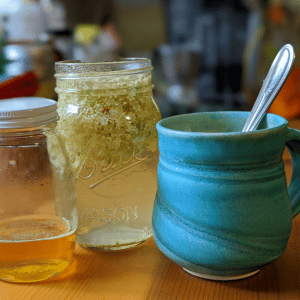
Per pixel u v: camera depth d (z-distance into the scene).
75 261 0.44
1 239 0.40
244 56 1.60
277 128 0.36
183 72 1.78
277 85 0.38
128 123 0.45
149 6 2.02
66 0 1.89
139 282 0.40
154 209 0.41
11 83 0.57
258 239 0.36
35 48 0.70
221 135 0.35
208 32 1.81
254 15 1.58
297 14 1.45
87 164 0.45
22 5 0.77
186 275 0.41
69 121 0.45
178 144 0.37
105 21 2.04
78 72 0.44
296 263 0.42
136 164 0.46
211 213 0.36
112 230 0.46
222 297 0.38
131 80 0.45
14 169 0.41
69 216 0.43
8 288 0.40
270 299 0.37
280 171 0.37
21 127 0.39
